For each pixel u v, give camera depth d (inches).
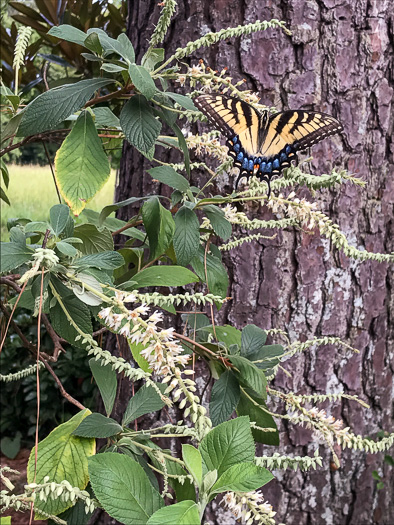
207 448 9.5
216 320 24.2
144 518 8.8
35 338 56.1
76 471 11.4
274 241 24.0
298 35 23.4
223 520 24.0
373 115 24.8
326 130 15.0
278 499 25.2
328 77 23.9
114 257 10.7
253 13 23.4
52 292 11.2
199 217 23.4
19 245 9.8
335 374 25.7
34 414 58.7
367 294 25.8
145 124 12.1
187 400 9.5
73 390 59.6
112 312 10.1
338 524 26.5
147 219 15.0
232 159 14.8
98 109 13.7
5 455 57.2
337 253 24.9
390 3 24.3
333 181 13.5
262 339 14.5
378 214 25.5
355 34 24.0
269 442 14.5
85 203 12.2
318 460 11.3
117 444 12.2
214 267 16.2
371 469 27.0
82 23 32.1
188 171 13.7
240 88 23.7
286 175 14.3
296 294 24.5
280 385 24.8
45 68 17.8
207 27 23.7
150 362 9.9
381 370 26.9
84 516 12.2
